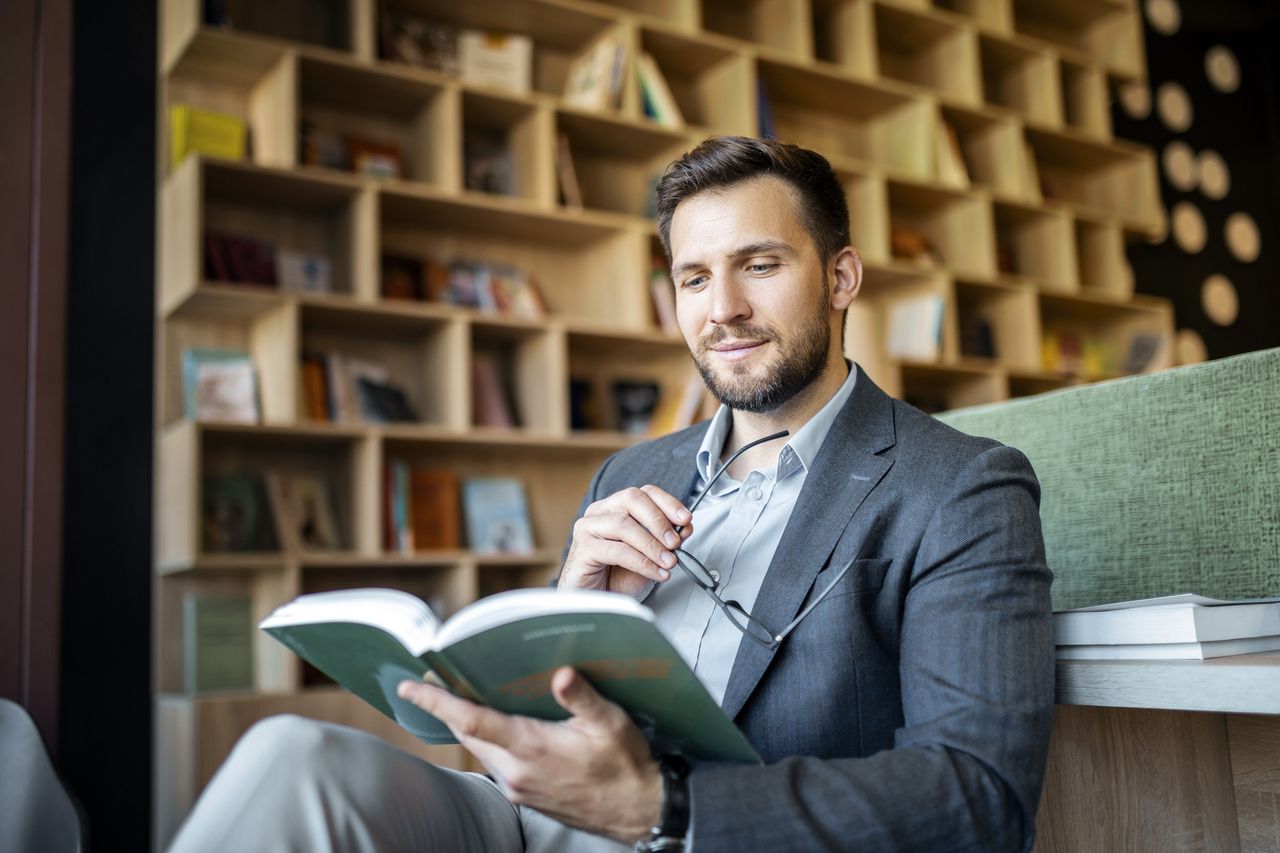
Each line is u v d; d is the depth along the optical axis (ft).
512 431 11.94
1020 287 16.20
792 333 4.22
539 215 12.42
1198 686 3.21
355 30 11.80
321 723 3.14
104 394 8.02
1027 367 16.15
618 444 12.71
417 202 11.90
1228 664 3.20
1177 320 18.57
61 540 7.63
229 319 11.59
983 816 3.11
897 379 14.65
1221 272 19.25
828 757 3.65
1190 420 4.54
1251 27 20.49
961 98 16.38
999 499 3.75
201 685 10.64
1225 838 4.28
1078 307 17.47
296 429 10.73
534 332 12.59
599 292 13.53
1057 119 17.25
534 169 12.63
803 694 3.72
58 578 7.56
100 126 8.29
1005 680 3.35
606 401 13.70
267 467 11.60
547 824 4.08
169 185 11.12
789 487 4.28
